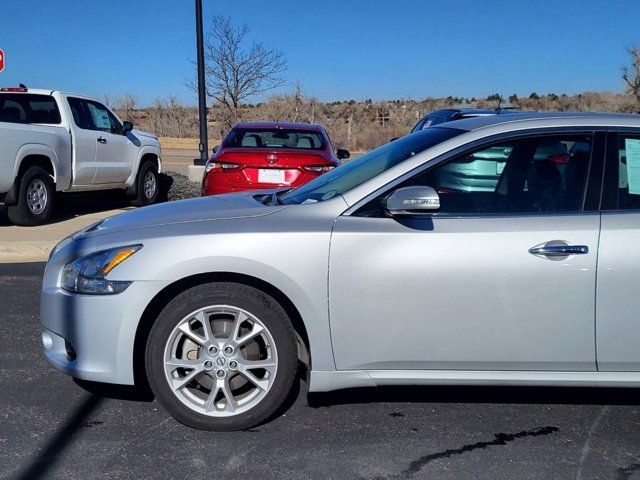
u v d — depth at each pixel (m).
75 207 12.80
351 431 4.02
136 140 12.65
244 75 22.00
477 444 3.88
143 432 3.96
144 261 3.85
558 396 4.57
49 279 4.18
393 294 3.87
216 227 3.94
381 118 34.69
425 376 3.96
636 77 28.75
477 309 3.87
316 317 3.89
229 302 3.88
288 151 8.89
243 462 3.64
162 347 3.88
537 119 4.21
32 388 4.56
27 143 9.91
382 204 4.02
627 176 4.09
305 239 3.87
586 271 3.84
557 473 3.57
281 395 3.95
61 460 3.63
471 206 4.03
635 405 4.44
